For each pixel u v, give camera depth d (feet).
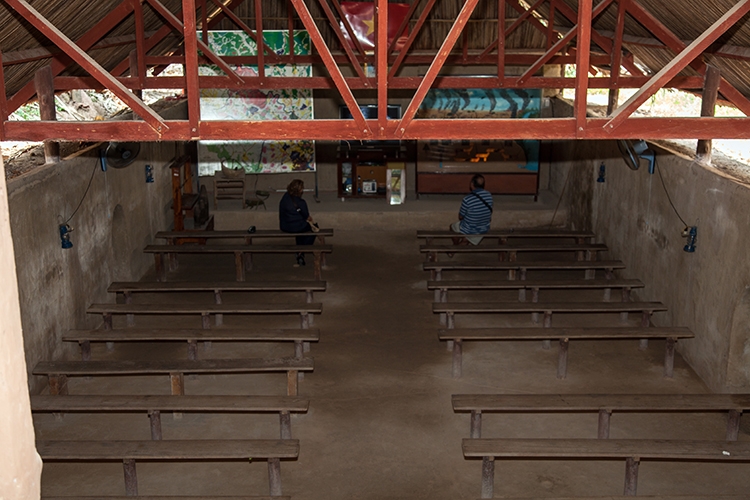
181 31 28.12
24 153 33.50
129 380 28.86
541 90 53.01
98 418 25.91
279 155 52.54
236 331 28.17
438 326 33.99
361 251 44.98
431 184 53.16
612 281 33.45
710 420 25.81
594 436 24.68
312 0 48.85
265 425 25.44
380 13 17.54
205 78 34.47
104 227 34.81
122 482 22.06
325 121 18.42
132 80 28.68
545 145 55.21
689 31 26.53
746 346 26.05
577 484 22.02
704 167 28.86
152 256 42.45
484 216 40.06
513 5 37.96
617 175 39.65
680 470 22.80
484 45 51.55
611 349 31.63
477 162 52.65
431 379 28.78
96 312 30.27
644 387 28.19
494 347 31.76
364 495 21.44
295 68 51.19
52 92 25.22
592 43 40.14
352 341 32.35
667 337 28.43
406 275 40.81
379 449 23.89
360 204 51.37
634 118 18.40
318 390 27.86
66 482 22.02
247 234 40.14
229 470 22.82
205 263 42.52
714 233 27.61
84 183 32.17
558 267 35.88
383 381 28.60
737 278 25.59
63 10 24.09
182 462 23.22
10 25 22.04
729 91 27.43
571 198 49.37
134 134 18.70
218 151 52.31
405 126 18.40
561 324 34.14
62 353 29.30
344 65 51.93
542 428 25.20
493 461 20.75
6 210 5.05
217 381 28.71
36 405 22.29
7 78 26.27
